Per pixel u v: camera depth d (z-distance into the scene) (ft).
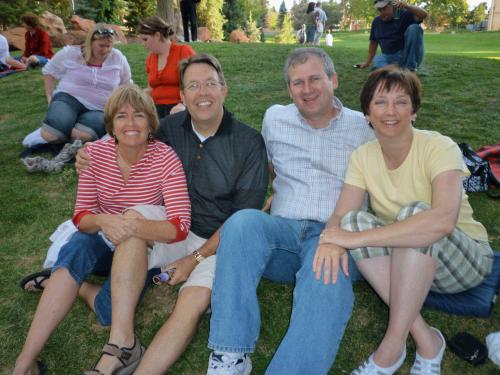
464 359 6.83
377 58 23.41
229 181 7.98
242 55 30.50
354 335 7.61
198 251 7.63
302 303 6.27
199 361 7.13
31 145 15.25
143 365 6.12
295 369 5.98
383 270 6.63
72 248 7.11
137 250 6.90
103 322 7.59
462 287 7.00
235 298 6.25
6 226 11.01
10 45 44.88
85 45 14.79
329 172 8.25
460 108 18.21
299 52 7.81
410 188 7.05
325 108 7.91
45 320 6.64
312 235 7.91
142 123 7.41
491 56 49.01
